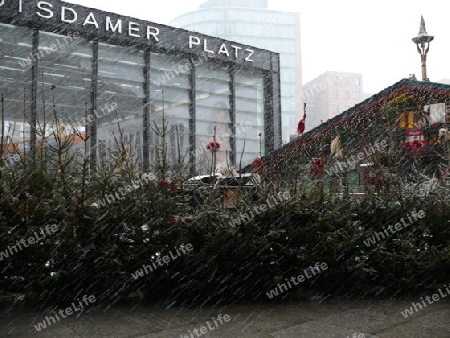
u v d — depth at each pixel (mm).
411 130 13492
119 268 5398
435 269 6258
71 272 5270
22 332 4383
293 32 81938
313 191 6281
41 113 15461
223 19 84812
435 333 4453
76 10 16438
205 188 6203
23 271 5102
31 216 5086
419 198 6656
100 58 17156
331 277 6008
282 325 4691
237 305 5469
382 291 6191
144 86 18203
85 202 5352
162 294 5648
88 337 4246
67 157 5875
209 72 20156
